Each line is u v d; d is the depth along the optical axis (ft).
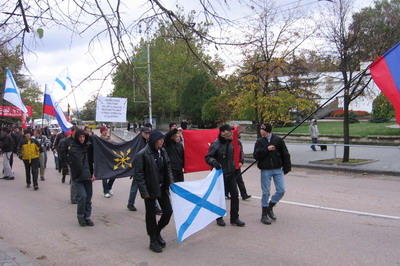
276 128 111.34
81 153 22.38
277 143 21.65
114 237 20.34
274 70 53.06
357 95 45.98
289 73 54.39
